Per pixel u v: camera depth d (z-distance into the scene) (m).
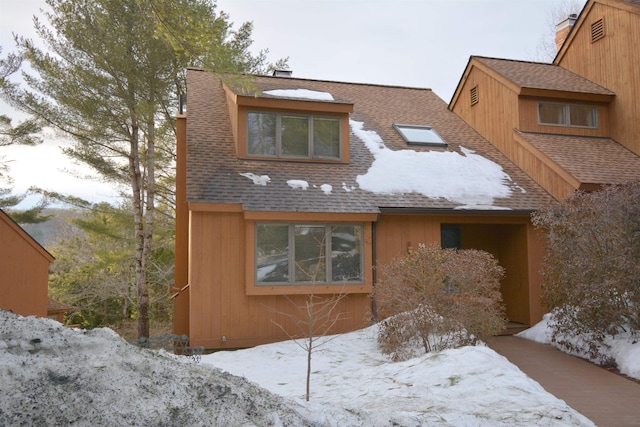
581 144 12.89
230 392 2.54
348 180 10.91
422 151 12.92
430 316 7.47
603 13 14.05
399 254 10.54
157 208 22.34
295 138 11.26
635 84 13.02
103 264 19.89
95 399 2.12
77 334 2.50
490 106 14.35
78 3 14.22
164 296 21.81
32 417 1.94
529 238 11.17
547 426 3.88
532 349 8.94
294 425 2.49
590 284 7.91
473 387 5.08
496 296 7.98
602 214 8.16
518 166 13.01
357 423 2.85
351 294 10.12
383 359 7.71
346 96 15.52
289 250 9.80
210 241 9.58
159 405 2.23
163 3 6.95
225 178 10.12
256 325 9.66
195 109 12.74
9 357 2.16
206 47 7.48
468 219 11.01
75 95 14.73
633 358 7.18
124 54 14.42
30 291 12.22
